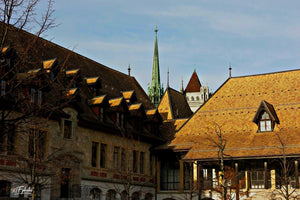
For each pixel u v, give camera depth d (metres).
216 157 41.09
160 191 46.44
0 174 28.86
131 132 42.62
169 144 46.41
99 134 39.62
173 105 53.78
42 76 27.16
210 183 42.69
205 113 48.16
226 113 47.00
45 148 33.16
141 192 41.78
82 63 44.94
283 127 42.84
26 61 17.48
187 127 47.81
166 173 47.06
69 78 37.56
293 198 36.31
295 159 38.78
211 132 45.88
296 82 46.38
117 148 42.09
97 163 39.12
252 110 46.06
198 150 43.22
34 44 18.39
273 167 40.81
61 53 42.09
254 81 48.59
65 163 34.19
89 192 37.19
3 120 16.52
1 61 18.81
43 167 27.05
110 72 49.81
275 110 44.78
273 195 36.41
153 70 110.19
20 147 29.17
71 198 34.66
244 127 44.75
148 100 54.12
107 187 39.66
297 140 40.22
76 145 36.44
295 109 44.06
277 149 39.91
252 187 41.81
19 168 27.67
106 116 41.12
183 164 45.50
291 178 40.34
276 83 47.31
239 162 42.75
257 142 41.88
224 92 49.16
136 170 44.09
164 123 50.84
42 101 30.20
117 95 46.78
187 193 42.56
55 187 33.50
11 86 17.22
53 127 34.12
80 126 37.12
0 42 16.84
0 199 27.53
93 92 41.97
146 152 46.03
